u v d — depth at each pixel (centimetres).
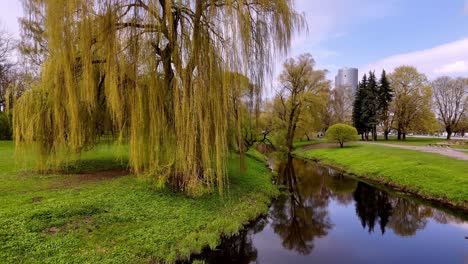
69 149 925
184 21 735
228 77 718
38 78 870
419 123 3488
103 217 630
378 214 1022
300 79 2836
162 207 736
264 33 817
